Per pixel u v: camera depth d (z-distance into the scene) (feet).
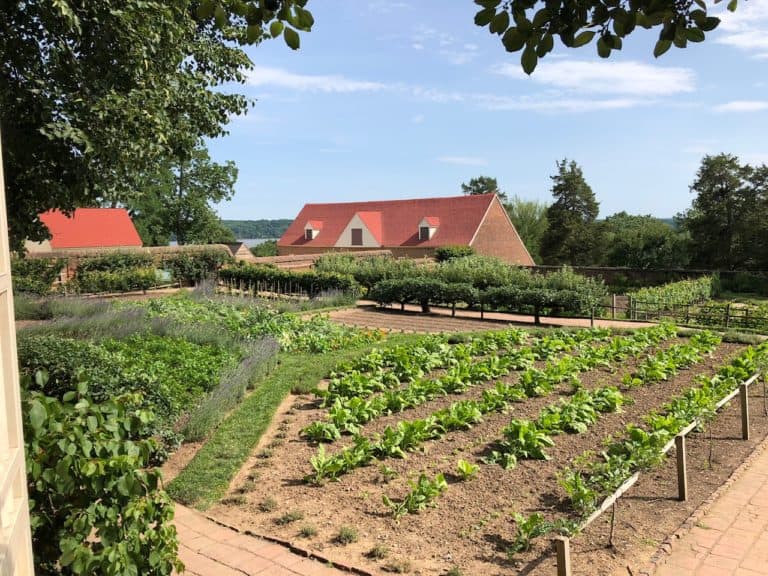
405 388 32.99
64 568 11.06
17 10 22.95
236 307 61.46
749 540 16.19
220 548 15.90
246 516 18.02
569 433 25.13
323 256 103.50
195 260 97.40
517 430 22.89
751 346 41.86
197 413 25.81
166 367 30.53
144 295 82.23
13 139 23.26
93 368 23.63
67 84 24.79
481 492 19.30
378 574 14.34
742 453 23.27
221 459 22.41
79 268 84.53
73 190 25.76
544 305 63.52
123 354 32.07
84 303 58.39
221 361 33.53
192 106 34.35
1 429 6.81
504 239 152.35
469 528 16.78
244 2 10.50
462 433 25.20
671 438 22.49
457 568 14.49
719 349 43.88
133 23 25.36
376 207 168.25
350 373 35.42
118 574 10.55
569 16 9.16
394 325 62.08
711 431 26.13
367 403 28.19
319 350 44.60
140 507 11.04
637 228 157.17
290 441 24.77
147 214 170.50
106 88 25.31
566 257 177.17
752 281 98.12
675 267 136.98
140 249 92.79
